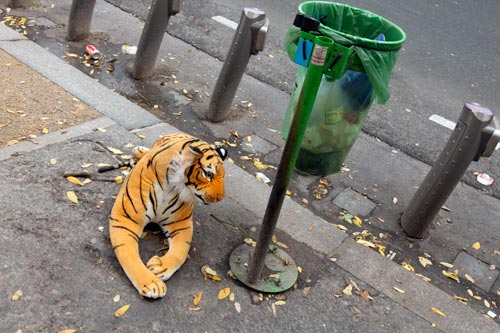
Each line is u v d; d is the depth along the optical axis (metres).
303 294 3.24
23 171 3.56
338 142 4.40
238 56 4.82
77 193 3.50
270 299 3.14
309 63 2.63
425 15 8.99
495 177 5.13
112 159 3.89
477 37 8.44
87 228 3.25
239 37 4.76
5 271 2.86
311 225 3.83
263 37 4.73
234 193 3.96
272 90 6.00
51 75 4.91
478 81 7.02
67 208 3.36
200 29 7.09
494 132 3.56
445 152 3.85
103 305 2.82
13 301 2.72
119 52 6.07
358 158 5.06
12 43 5.33
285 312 3.08
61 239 3.13
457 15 9.26
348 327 3.09
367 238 4.04
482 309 3.61
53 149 3.85
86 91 4.78
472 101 6.46
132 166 3.62
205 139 4.84
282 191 2.79
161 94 5.45
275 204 2.84
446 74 7.07
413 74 6.94
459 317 3.34
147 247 3.24
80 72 5.09
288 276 3.31
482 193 4.89
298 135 2.60
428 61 7.36
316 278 3.39
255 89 5.94
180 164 2.97
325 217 4.18
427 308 3.36
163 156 3.02
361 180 4.75
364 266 3.58
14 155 3.70
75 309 2.76
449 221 4.44
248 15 4.68
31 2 6.68
